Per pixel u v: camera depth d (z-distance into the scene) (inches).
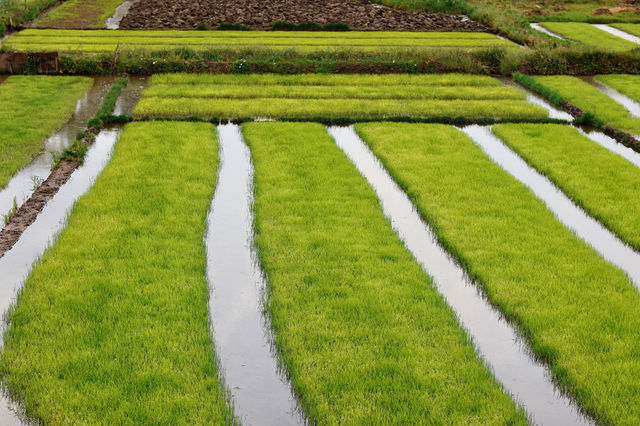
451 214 527.2
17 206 527.5
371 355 345.7
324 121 787.4
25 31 1230.3
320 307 389.4
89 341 349.7
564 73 1053.8
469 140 716.0
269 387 330.6
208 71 971.9
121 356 337.7
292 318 378.0
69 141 686.5
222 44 1117.7
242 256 461.7
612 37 1359.5
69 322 366.3
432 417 299.3
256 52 1025.5
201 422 296.7
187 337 358.3
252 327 380.2
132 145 663.8
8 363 331.6
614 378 327.9
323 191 566.3
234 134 737.0
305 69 987.3
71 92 860.0
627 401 312.5
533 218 524.1
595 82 1018.1
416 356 345.7
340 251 458.6
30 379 320.2
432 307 393.4
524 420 301.4
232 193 571.2
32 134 688.4
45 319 367.6
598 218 536.1
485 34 1354.6
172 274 421.1
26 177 587.8
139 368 330.3
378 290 410.0
